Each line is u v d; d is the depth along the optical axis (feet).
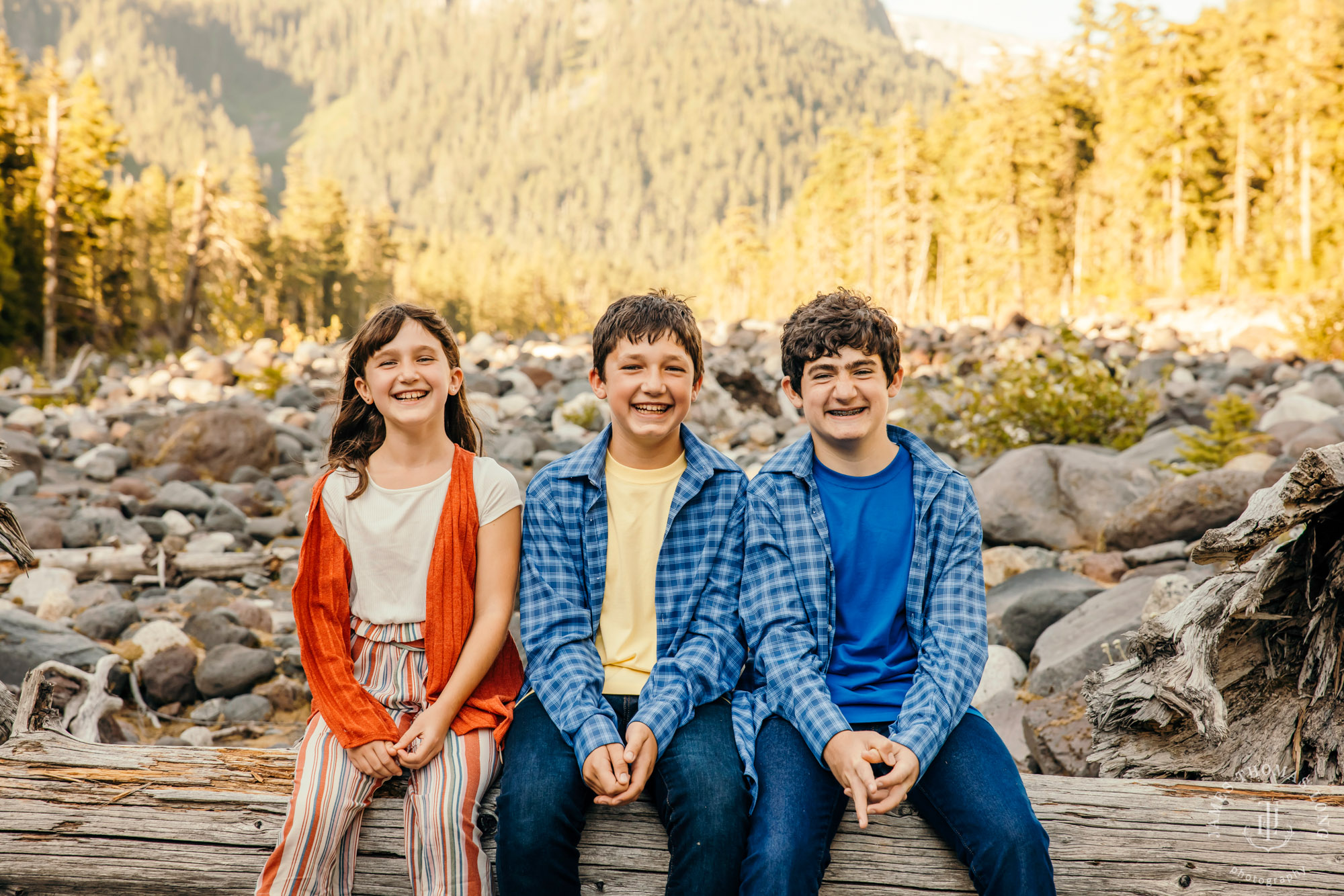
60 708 10.25
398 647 7.38
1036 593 14.57
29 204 92.63
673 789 6.59
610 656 7.50
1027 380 29.71
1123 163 133.90
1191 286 104.99
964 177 170.30
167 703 14.39
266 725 13.94
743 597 7.67
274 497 27.48
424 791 6.68
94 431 33.32
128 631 16.12
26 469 25.43
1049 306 146.82
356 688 7.06
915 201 186.70
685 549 7.64
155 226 154.81
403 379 7.47
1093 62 164.25
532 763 6.66
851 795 6.48
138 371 56.85
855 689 7.32
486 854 6.77
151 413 39.34
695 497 7.70
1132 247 138.92
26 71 101.60
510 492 7.68
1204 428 28.96
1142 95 130.72
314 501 7.54
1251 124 120.98
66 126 99.30
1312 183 118.52
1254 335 57.41
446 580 7.34
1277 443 23.29
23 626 14.12
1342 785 7.27
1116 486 20.39
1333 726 7.58
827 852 6.68
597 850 6.73
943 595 7.47
